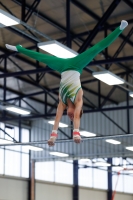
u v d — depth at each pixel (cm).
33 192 3284
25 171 3312
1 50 2264
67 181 3591
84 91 3011
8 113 3200
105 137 2100
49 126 3416
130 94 2156
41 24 2014
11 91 2850
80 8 1891
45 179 3419
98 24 1695
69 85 686
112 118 3328
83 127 3431
